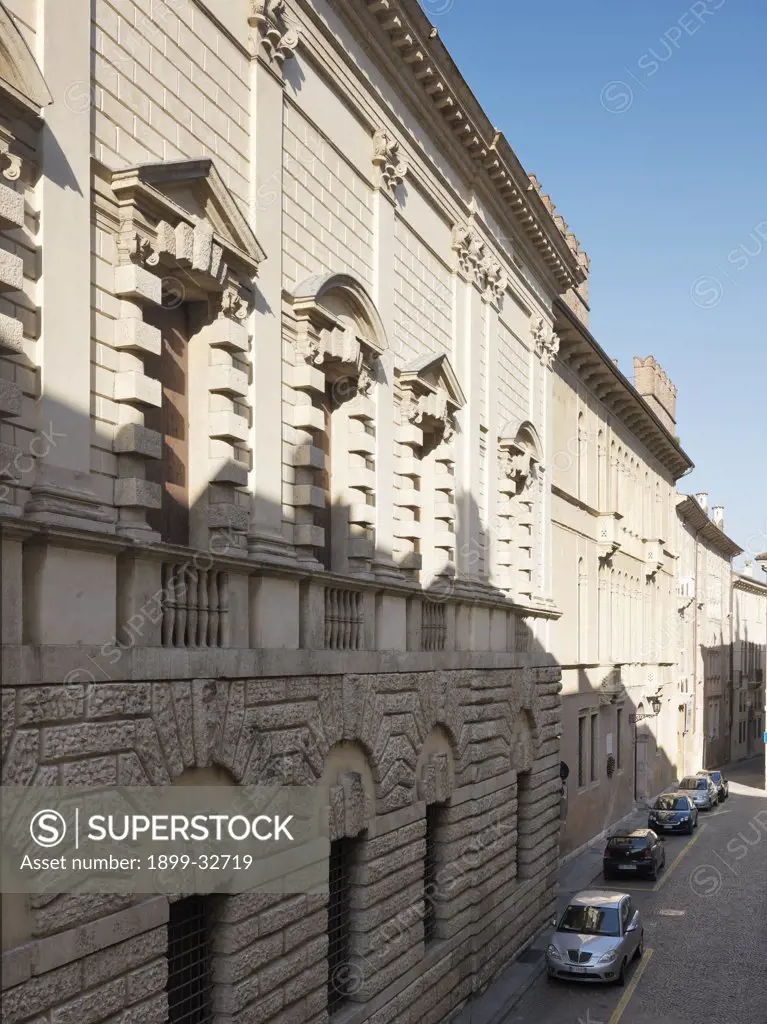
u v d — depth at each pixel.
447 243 22.64
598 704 39.12
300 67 15.76
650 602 52.03
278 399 14.73
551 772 28.42
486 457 24.70
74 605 10.23
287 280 15.25
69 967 9.74
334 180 16.98
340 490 17.17
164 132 12.27
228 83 13.77
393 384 19.17
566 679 34.59
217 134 13.46
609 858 33.47
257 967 13.12
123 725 10.68
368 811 16.67
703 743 71.81
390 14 17.88
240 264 13.58
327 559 16.95
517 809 26.12
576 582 36.25
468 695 21.64
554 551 33.03
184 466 13.16
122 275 11.34
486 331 24.94
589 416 39.00
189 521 13.18
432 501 20.80
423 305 21.05
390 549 18.72
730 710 85.88
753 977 23.39
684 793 46.16
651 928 27.86
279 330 14.81
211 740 12.23
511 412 27.34
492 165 23.97
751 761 87.69
